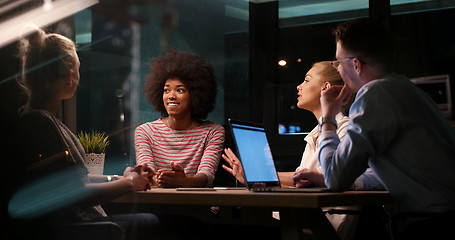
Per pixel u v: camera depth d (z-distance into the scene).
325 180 1.59
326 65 2.56
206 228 1.88
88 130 3.81
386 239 1.92
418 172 1.54
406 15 3.60
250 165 1.78
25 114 1.44
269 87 3.98
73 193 1.42
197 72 2.63
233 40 4.14
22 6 2.34
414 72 3.57
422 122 1.55
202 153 2.54
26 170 1.35
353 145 1.52
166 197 1.47
